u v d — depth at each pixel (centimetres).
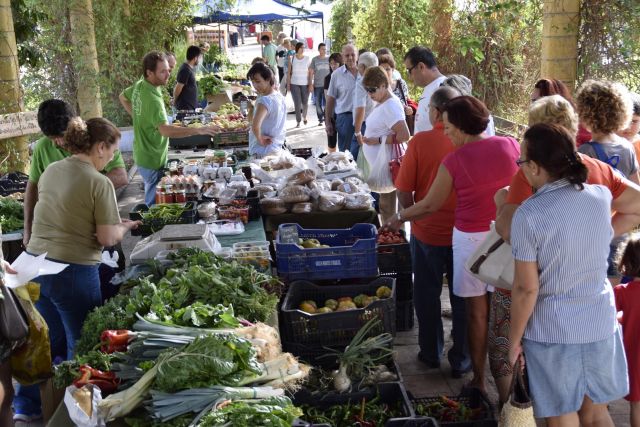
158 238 454
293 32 3347
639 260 349
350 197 571
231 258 452
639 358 357
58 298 400
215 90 1288
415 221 464
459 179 410
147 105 662
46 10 1090
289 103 2086
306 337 412
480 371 438
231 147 899
